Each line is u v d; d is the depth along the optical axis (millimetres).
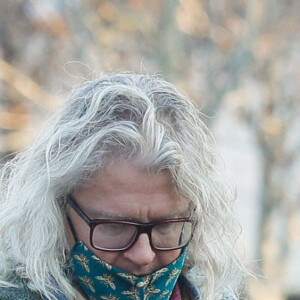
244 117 23594
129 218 4332
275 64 21781
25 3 21641
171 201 4387
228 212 4840
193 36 18875
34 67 21422
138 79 4703
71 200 4449
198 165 4543
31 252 4520
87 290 4535
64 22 19031
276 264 23828
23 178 4656
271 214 24234
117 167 4316
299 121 24344
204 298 4965
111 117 4414
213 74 18375
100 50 18031
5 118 19859
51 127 4602
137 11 18500
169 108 4555
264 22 19547
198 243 4859
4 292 4547
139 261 4344
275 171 24250
